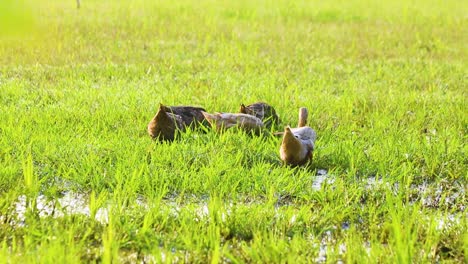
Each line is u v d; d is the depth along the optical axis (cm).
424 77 4097
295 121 2981
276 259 1697
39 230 1841
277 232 1889
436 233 1872
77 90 3434
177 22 5791
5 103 3159
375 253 1719
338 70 4278
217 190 2155
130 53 4556
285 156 2367
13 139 2544
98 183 2166
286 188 2189
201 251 1758
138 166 2284
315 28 5822
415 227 1888
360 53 4869
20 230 1850
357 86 3822
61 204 2080
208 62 4384
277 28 5766
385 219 2000
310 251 1781
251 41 5075
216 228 1842
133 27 5447
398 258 1677
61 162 2320
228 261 1739
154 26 5509
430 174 2398
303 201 2147
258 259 1703
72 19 5606
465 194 2244
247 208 1991
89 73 3900
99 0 6831
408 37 5500
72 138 2561
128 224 1870
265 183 2212
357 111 3244
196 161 2381
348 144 2586
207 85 3706
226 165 2306
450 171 2422
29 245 1730
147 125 2820
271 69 4231
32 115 2881
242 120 2669
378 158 2478
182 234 1825
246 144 2530
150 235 1841
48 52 4384
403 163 2430
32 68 3969
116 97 3247
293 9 6638
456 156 2528
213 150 2450
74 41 4769
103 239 1683
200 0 7144
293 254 1708
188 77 3916
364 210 2052
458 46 5234
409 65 4488
